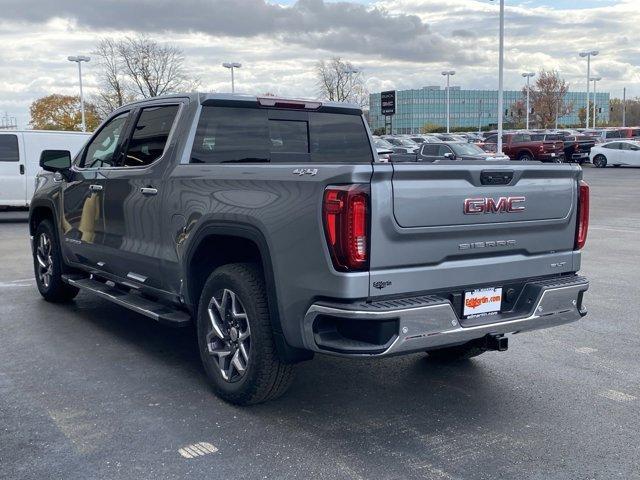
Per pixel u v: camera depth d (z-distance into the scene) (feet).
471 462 13.08
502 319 14.58
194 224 16.31
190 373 17.98
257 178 14.60
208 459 13.15
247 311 14.83
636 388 17.12
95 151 22.08
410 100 383.04
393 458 13.23
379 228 12.93
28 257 36.94
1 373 17.92
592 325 23.02
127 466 12.85
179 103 18.26
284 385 15.02
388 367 18.61
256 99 18.58
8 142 54.24
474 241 14.24
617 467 12.93
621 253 38.29
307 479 12.40
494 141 144.46
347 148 20.56
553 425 14.83
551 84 285.23
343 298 12.88
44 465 12.87
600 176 110.83
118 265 20.17
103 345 20.39
